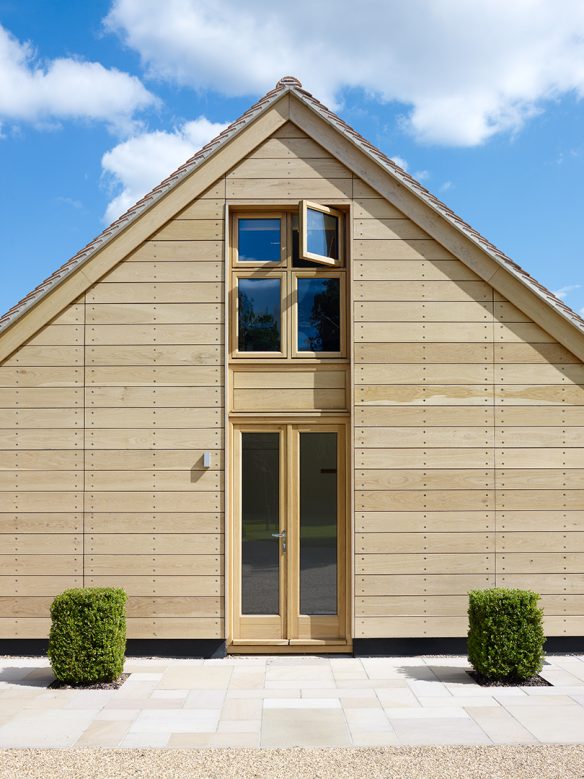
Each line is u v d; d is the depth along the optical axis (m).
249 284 8.74
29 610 8.24
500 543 8.36
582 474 8.45
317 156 8.61
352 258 8.53
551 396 8.50
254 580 8.50
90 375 8.42
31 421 8.38
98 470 8.34
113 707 6.49
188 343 8.46
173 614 8.23
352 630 8.25
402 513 8.35
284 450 8.58
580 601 8.34
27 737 5.72
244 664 7.97
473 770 5.02
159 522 8.30
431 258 8.55
